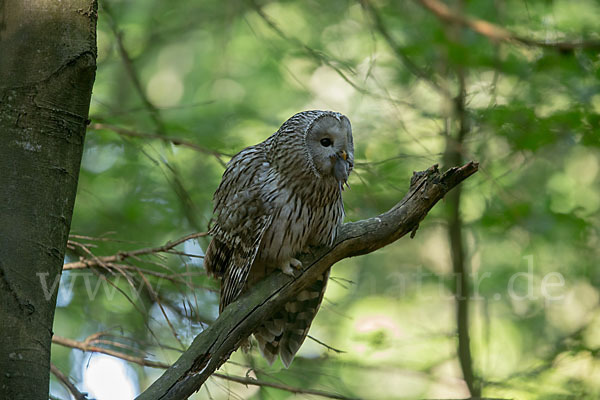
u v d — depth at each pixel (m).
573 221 12.91
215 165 13.61
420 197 7.41
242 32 15.78
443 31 11.82
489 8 13.07
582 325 13.31
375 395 13.98
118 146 13.41
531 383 11.89
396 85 13.39
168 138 10.87
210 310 11.37
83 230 13.07
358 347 13.45
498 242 13.81
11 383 5.53
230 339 6.77
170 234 13.43
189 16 15.88
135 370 11.46
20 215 5.81
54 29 6.08
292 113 15.84
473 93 12.30
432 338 12.83
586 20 13.24
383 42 13.92
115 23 12.70
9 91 5.96
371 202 11.48
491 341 14.42
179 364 6.43
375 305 15.00
